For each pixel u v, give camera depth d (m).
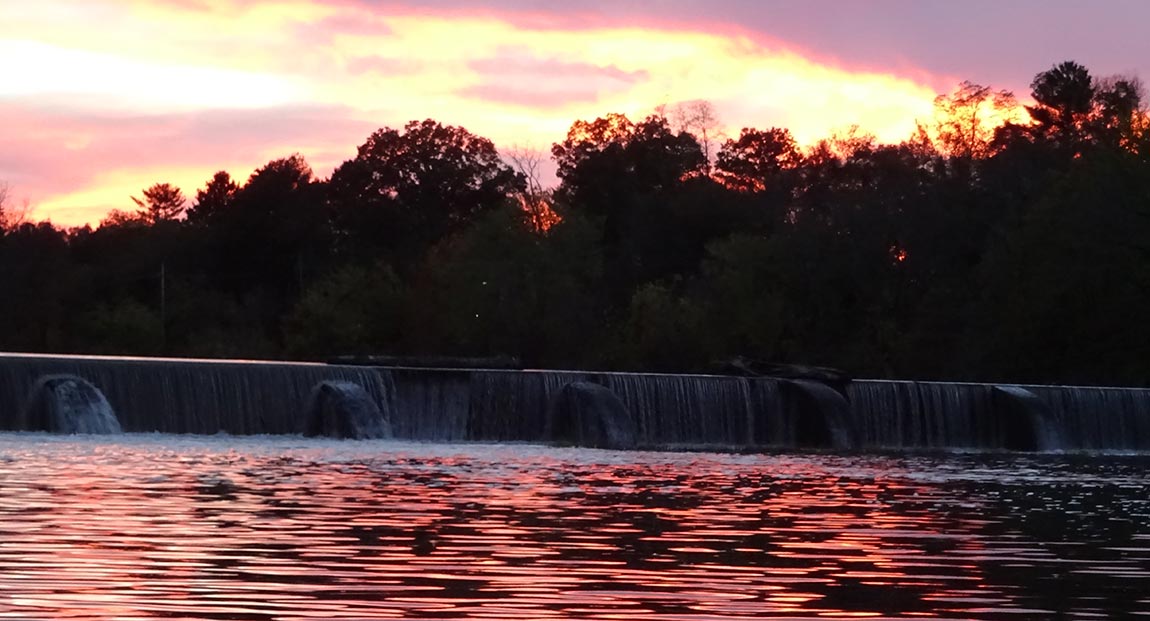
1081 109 115.50
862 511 25.50
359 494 26.03
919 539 21.38
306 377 45.22
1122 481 35.81
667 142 130.25
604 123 132.38
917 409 52.75
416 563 17.58
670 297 93.62
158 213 180.12
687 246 113.50
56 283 107.81
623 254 114.75
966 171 96.56
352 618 14.16
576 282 97.00
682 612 14.88
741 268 91.69
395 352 98.94
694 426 49.66
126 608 14.35
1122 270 72.94
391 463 34.12
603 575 17.06
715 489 29.48
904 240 91.44
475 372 47.34
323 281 105.38
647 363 88.88
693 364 88.44
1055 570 18.44
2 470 28.58
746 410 50.41
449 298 94.94
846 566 18.30
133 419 42.28
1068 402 54.88
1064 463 43.56
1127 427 55.84
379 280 101.69
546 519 22.69
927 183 96.44
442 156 139.38
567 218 96.81
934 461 42.47
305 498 24.98
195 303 111.62
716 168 139.88
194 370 43.31
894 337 87.44
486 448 41.06
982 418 53.69
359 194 137.25
